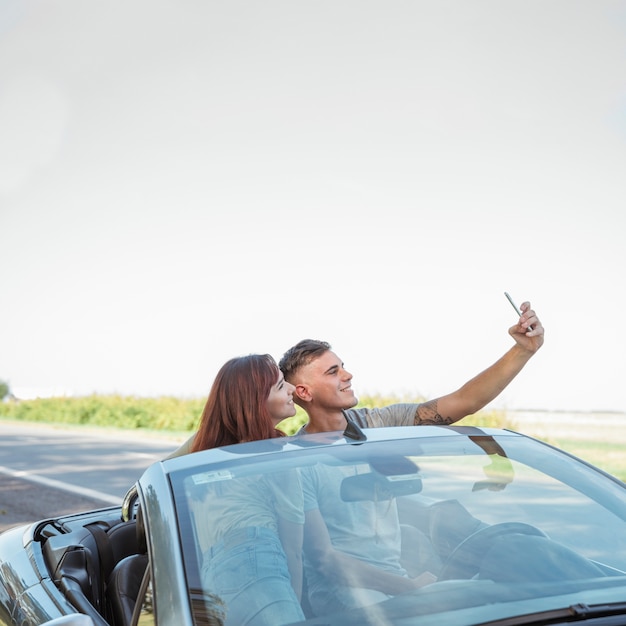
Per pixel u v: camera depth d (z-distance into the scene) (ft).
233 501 8.15
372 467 8.95
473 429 10.33
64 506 34.37
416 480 8.82
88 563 10.53
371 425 13.34
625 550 8.13
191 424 92.27
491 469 9.20
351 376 12.82
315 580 7.82
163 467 8.95
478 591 7.48
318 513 8.40
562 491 8.96
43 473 48.11
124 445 66.95
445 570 7.85
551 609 7.14
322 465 8.85
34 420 128.36
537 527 8.30
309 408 12.92
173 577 7.38
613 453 41.68
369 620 7.16
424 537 8.21
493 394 13.23
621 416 57.72
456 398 13.41
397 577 7.84
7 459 59.26
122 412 103.60
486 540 8.10
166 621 7.12
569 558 7.88
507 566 7.79
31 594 9.99
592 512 8.64
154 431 89.10
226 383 10.98
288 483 8.41
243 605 7.26
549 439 48.06
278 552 7.88
